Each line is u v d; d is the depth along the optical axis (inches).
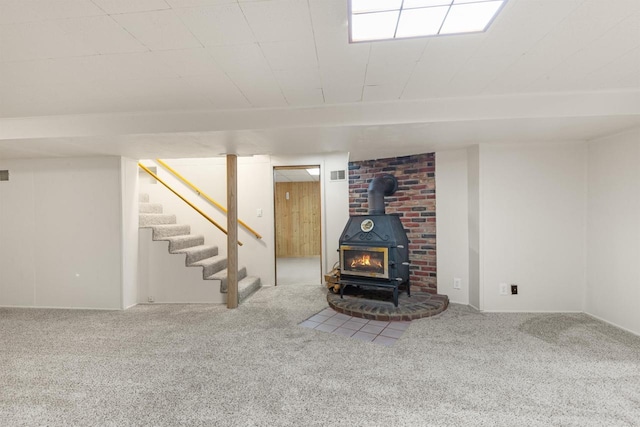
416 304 141.4
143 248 166.4
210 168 202.2
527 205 138.8
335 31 62.8
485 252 141.0
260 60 74.5
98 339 116.8
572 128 113.4
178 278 165.6
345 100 100.8
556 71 81.8
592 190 132.4
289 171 264.5
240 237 200.1
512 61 76.3
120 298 155.1
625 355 98.3
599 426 67.0
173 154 152.0
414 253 163.2
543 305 139.7
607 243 125.7
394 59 74.8
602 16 58.2
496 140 132.3
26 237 160.1
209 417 71.9
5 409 75.6
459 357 98.3
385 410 73.5
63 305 158.4
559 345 105.7
